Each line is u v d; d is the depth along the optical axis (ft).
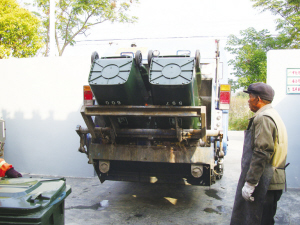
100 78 11.82
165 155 13.65
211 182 14.58
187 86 11.02
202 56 16.52
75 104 21.79
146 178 15.17
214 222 13.50
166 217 14.07
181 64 11.64
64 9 59.62
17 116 22.75
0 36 40.63
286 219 13.75
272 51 19.29
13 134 22.79
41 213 6.70
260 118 8.75
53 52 31.14
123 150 13.94
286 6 54.75
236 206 9.24
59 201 7.55
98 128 13.62
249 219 8.77
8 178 8.88
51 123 22.22
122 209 15.12
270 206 8.83
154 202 16.30
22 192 7.30
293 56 19.11
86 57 21.56
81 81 21.67
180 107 11.57
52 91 22.17
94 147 14.26
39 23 44.42
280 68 19.21
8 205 6.66
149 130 13.38
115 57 13.06
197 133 12.62
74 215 14.21
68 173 22.03
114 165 15.98
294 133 18.98
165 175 15.15
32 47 42.93
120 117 13.34
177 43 17.48
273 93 9.43
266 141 8.38
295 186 18.99
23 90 22.65
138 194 17.78
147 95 14.44
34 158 22.52
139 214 14.44
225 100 13.48
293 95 19.06
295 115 19.01
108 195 17.51
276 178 8.77
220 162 14.51
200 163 13.38
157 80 11.30
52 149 22.22
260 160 8.34
